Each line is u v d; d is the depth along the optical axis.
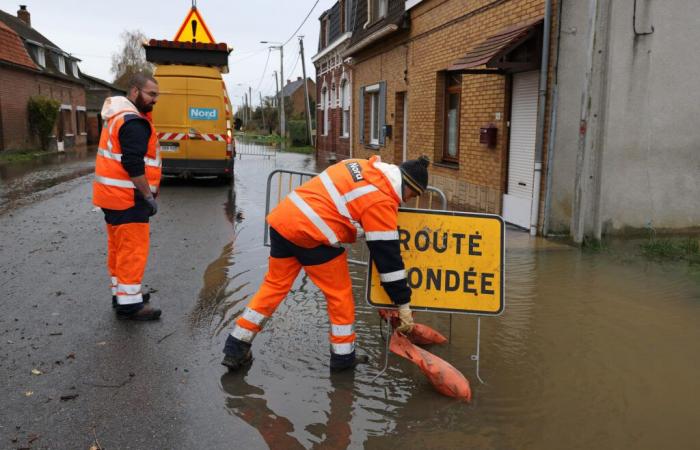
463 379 3.53
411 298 3.86
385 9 15.59
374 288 3.84
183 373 3.81
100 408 3.35
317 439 3.06
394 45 14.21
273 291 3.84
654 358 4.07
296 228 3.62
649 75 7.42
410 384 3.70
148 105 4.71
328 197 3.61
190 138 13.55
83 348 4.18
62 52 35.25
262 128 79.94
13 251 7.13
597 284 5.77
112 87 49.44
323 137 28.89
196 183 14.60
